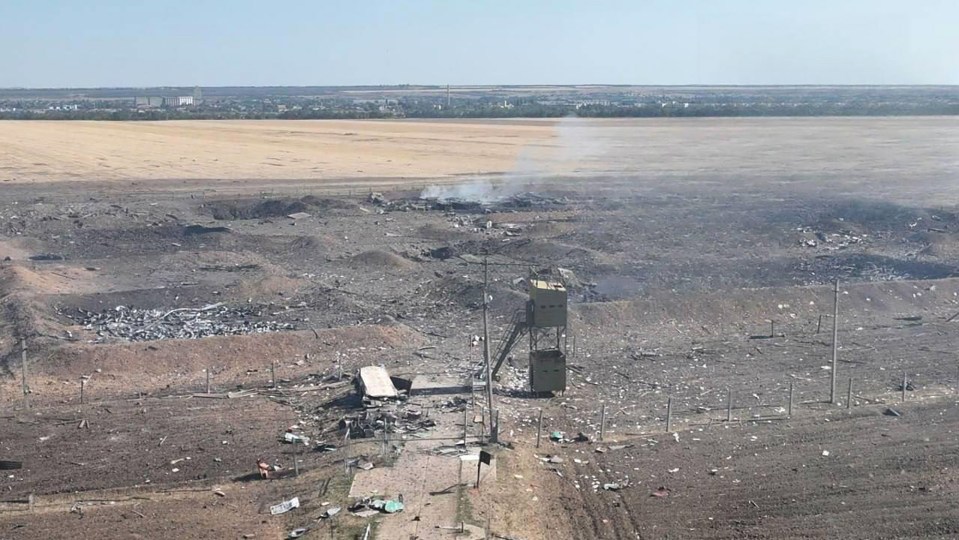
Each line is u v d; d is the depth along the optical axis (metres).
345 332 41.81
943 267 55.19
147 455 29.95
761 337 43.25
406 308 48.06
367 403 33.38
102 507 26.30
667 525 25.30
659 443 30.66
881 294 48.59
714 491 27.20
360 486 26.34
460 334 43.38
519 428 31.73
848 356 40.28
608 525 25.25
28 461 29.52
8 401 34.72
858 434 31.23
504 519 24.84
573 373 38.03
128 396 35.56
